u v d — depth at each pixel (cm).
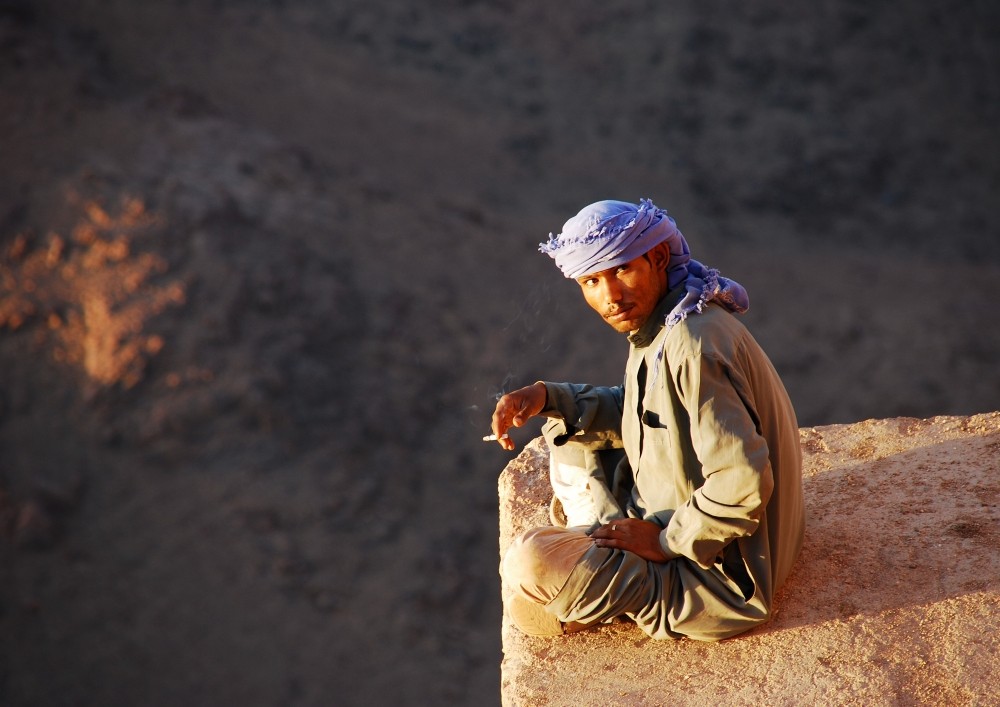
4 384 1973
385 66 3058
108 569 1778
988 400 2150
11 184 2153
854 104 3194
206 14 3002
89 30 2697
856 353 2266
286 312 2142
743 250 2608
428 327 2233
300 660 1656
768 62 3300
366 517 1892
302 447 1980
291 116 2745
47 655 1652
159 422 1959
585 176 2814
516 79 3133
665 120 3070
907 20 3459
